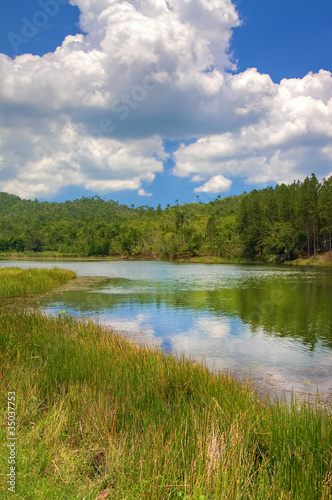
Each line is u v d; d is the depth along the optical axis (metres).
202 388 5.52
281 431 4.18
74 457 3.51
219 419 4.34
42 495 2.74
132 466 3.40
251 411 4.64
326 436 4.01
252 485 3.12
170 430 4.07
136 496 2.97
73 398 4.79
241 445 3.64
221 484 3.02
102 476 3.29
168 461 3.37
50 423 4.04
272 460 3.83
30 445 3.47
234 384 6.11
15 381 5.18
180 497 2.96
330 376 7.78
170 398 5.30
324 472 3.45
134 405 4.80
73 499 2.76
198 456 3.38
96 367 6.24
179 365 6.57
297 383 7.34
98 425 4.17
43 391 5.10
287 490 3.20
